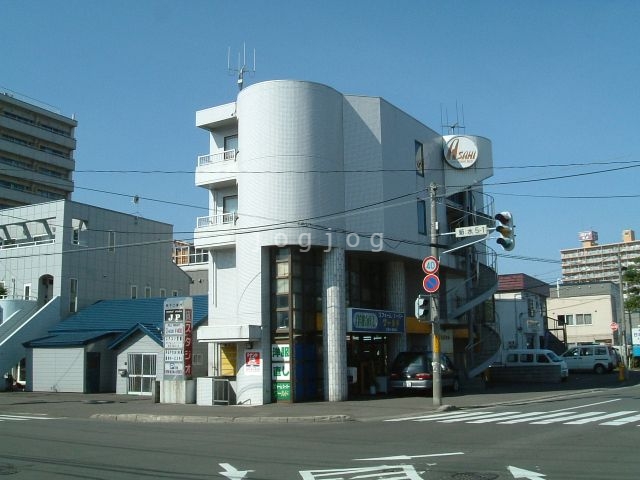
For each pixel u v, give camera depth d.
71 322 37.41
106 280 41.41
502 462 10.42
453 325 35.09
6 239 42.56
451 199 35.78
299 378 25.66
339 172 27.41
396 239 29.59
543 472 9.48
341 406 23.23
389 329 29.59
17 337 36.06
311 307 26.78
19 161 82.06
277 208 25.83
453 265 35.41
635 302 49.00
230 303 28.38
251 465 10.61
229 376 26.69
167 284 45.91
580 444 12.26
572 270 135.88
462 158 34.50
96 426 17.95
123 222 43.22
